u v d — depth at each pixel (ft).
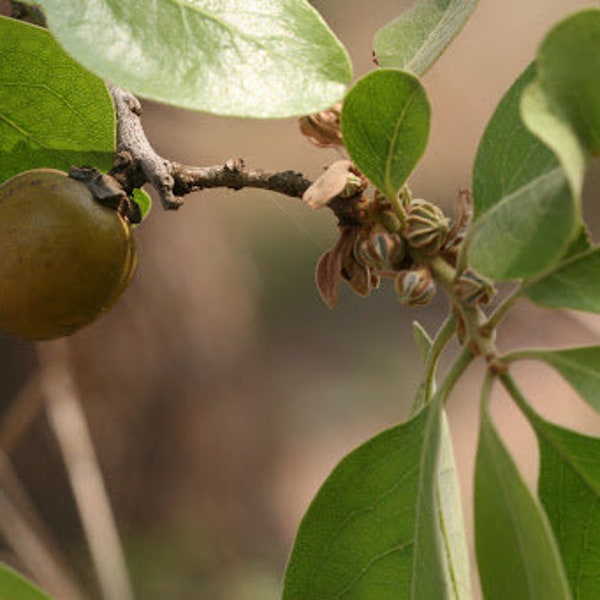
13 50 1.88
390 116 1.73
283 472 6.15
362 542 1.74
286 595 1.75
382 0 7.36
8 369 4.24
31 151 1.92
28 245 1.83
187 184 1.86
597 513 1.74
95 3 1.66
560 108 1.56
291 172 1.85
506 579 1.67
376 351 8.11
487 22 7.39
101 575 3.57
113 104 1.89
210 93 1.66
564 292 1.69
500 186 1.69
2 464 3.87
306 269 8.11
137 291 5.02
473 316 1.71
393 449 1.74
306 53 1.69
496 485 1.68
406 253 1.77
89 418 4.88
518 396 1.71
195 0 1.69
